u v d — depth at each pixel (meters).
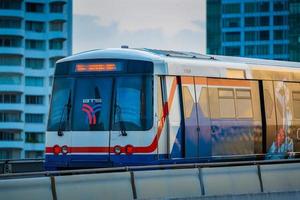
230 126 30.64
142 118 27.64
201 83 29.44
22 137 182.50
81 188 21.55
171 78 28.16
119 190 22.56
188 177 24.70
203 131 29.34
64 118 28.91
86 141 28.47
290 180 28.41
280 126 33.44
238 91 31.25
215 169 25.66
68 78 29.06
